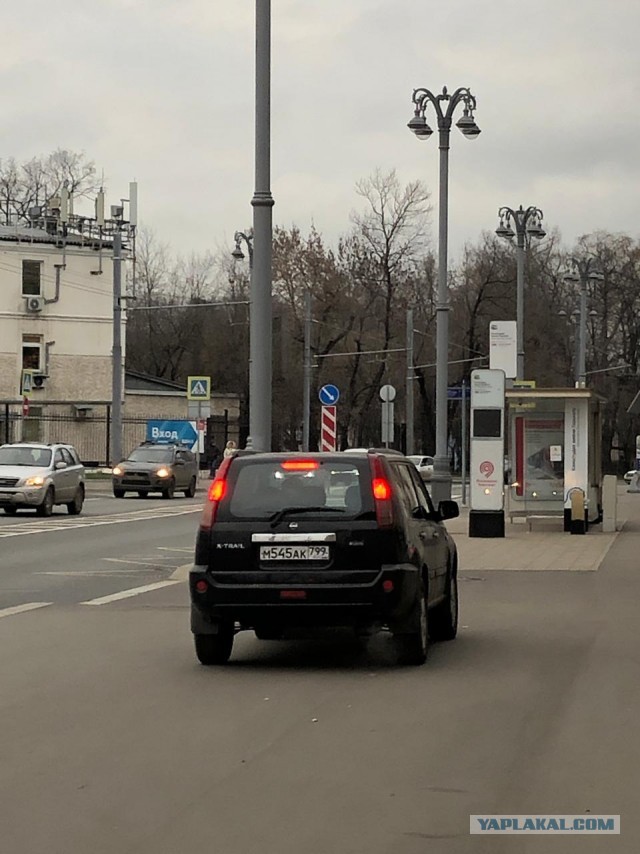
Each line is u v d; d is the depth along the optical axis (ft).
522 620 46.06
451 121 100.94
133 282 299.17
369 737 26.53
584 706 29.94
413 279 226.38
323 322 217.77
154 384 250.57
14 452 115.85
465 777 23.06
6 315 220.64
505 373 87.86
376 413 253.03
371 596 34.65
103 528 98.94
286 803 21.22
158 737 26.61
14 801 21.45
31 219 231.50
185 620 46.91
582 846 18.98
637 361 273.75
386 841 19.06
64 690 32.32
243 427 250.78
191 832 19.52
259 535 35.14
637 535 89.15
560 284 266.77
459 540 84.48
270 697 31.24
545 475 93.91
